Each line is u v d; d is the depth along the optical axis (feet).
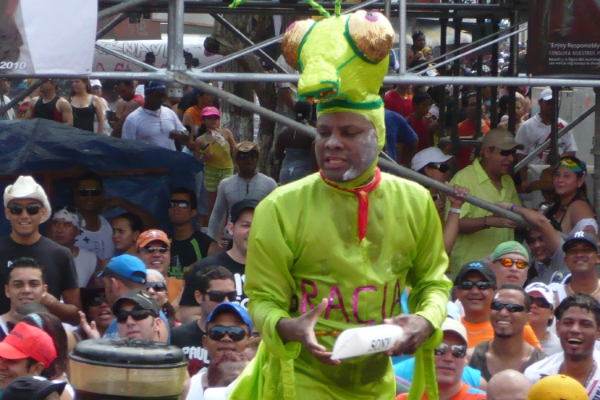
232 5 18.90
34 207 35.68
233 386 21.99
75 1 35.55
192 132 68.28
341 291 18.48
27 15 35.06
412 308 19.62
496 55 58.23
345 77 17.70
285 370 17.92
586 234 37.19
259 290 18.49
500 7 53.36
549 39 40.29
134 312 29.25
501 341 32.01
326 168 18.17
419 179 41.70
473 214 45.01
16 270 33.24
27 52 35.17
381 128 18.53
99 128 70.38
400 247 18.92
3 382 26.30
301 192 18.72
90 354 15.11
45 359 26.73
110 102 92.94
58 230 40.70
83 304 36.76
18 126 45.62
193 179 47.75
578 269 37.11
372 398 19.33
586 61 40.14
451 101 72.33
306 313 17.31
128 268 33.78
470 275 34.60
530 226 42.73
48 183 43.78
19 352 26.32
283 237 18.47
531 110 77.00
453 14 58.59
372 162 18.30
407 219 18.94
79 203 43.83
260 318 17.97
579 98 66.13
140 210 46.19
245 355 27.43
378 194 18.80
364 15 17.89
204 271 33.47
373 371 19.06
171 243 44.24
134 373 14.96
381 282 18.61
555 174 44.68
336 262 18.43
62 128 46.14
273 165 68.90
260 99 69.36
